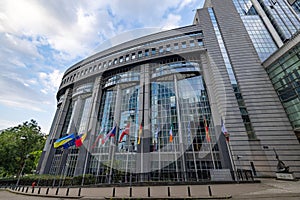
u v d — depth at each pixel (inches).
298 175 700.0
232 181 526.3
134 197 378.9
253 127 829.2
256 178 669.9
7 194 538.6
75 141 730.8
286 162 733.3
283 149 759.7
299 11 1247.5
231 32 1136.2
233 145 788.0
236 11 1261.1
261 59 1017.5
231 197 348.8
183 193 401.1
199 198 352.2
